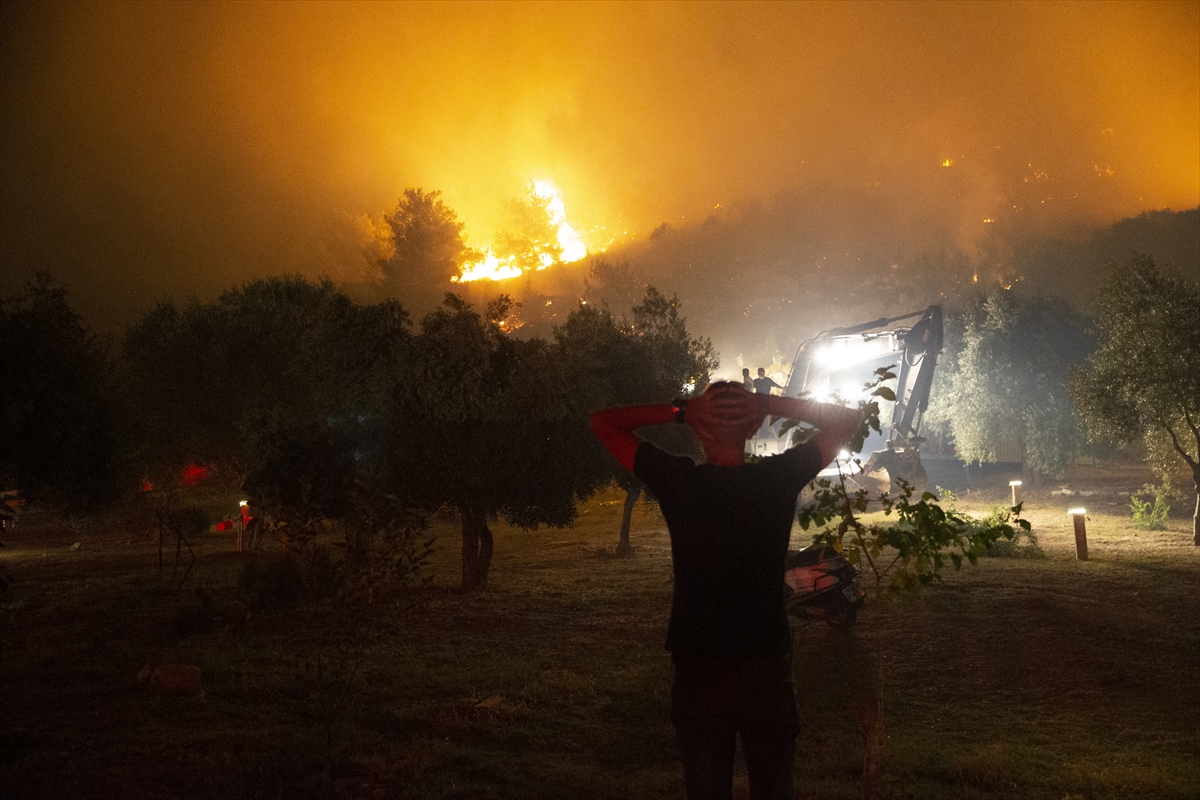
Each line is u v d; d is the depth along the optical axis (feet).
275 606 43.60
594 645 37.11
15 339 42.70
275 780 20.75
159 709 26.89
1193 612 39.86
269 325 68.95
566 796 19.81
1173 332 58.59
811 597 37.70
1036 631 37.11
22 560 84.53
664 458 8.96
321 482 44.29
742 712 8.34
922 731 26.32
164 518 68.69
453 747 23.36
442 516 53.98
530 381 46.16
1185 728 26.78
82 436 44.98
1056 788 21.02
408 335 47.16
